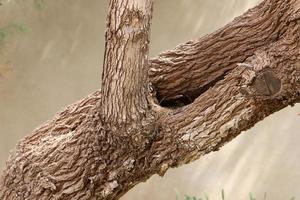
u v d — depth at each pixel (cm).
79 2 1131
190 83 539
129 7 503
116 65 510
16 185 547
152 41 1092
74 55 1112
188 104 537
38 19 1136
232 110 522
